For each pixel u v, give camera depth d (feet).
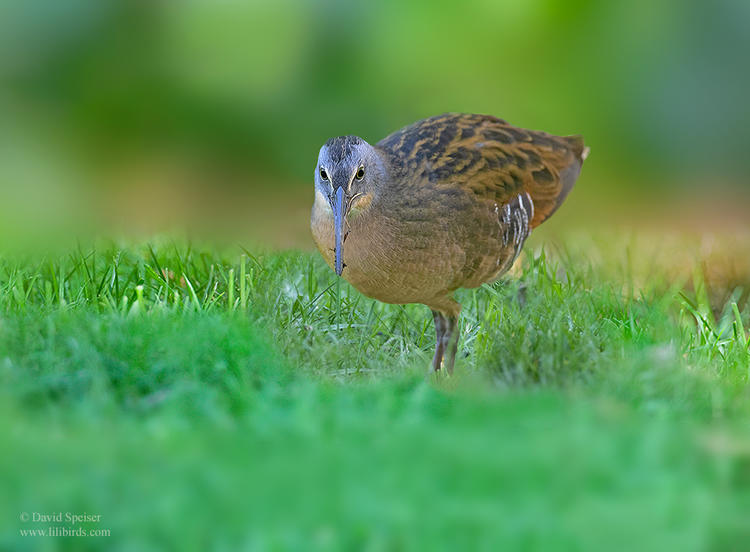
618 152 85.40
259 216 77.77
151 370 31.12
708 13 88.74
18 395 28.81
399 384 32.73
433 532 22.98
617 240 53.06
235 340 32.86
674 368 33.76
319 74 89.56
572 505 24.22
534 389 32.91
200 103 90.38
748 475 26.50
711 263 50.62
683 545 23.02
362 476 24.89
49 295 37.24
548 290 41.50
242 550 22.30
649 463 26.37
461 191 35.53
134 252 45.50
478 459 25.75
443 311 37.58
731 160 85.10
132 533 22.86
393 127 86.94
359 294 41.63
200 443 26.32
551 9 88.99
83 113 91.97
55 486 24.22
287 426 27.40
